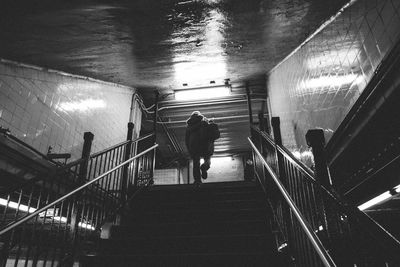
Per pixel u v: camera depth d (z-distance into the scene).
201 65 5.79
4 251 2.27
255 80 7.06
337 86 3.30
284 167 3.26
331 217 2.01
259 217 4.10
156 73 6.02
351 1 2.88
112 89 6.03
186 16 3.43
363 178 3.10
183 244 3.47
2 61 2.95
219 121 8.91
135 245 3.52
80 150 4.61
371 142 3.03
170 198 4.84
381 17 2.37
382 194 2.88
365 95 2.62
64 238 2.90
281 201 3.21
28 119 3.36
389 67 2.23
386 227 3.86
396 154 2.63
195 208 4.53
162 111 8.23
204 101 7.78
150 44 4.24
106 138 5.67
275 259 2.93
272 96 6.87
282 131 6.13
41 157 3.48
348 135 3.08
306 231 2.01
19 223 2.21
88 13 2.79
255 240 3.40
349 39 2.99
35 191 3.23
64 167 2.93
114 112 6.08
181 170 11.25
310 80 4.22
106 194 3.94
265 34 4.18
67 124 4.23
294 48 4.79
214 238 3.46
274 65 6.03
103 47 3.91
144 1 2.86
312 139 2.33
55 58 3.62
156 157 11.21
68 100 4.28
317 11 3.35
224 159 11.35
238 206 4.45
